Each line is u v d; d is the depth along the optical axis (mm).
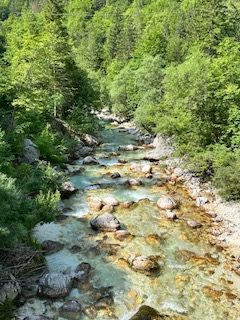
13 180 14141
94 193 23609
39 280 14102
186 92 27984
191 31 59625
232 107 25609
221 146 25047
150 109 39000
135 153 34688
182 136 27953
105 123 54688
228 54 30375
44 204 16047
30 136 27953
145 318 12539
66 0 140625
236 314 13188
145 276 15219
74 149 33000
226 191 22578
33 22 67625
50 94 37656
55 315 12750
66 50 40250
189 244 17844
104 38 104500
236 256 16906
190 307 13492
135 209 21516
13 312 12609
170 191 24531
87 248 17062
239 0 62250
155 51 68562
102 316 12852
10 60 49656
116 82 59031
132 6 120125
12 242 13031
